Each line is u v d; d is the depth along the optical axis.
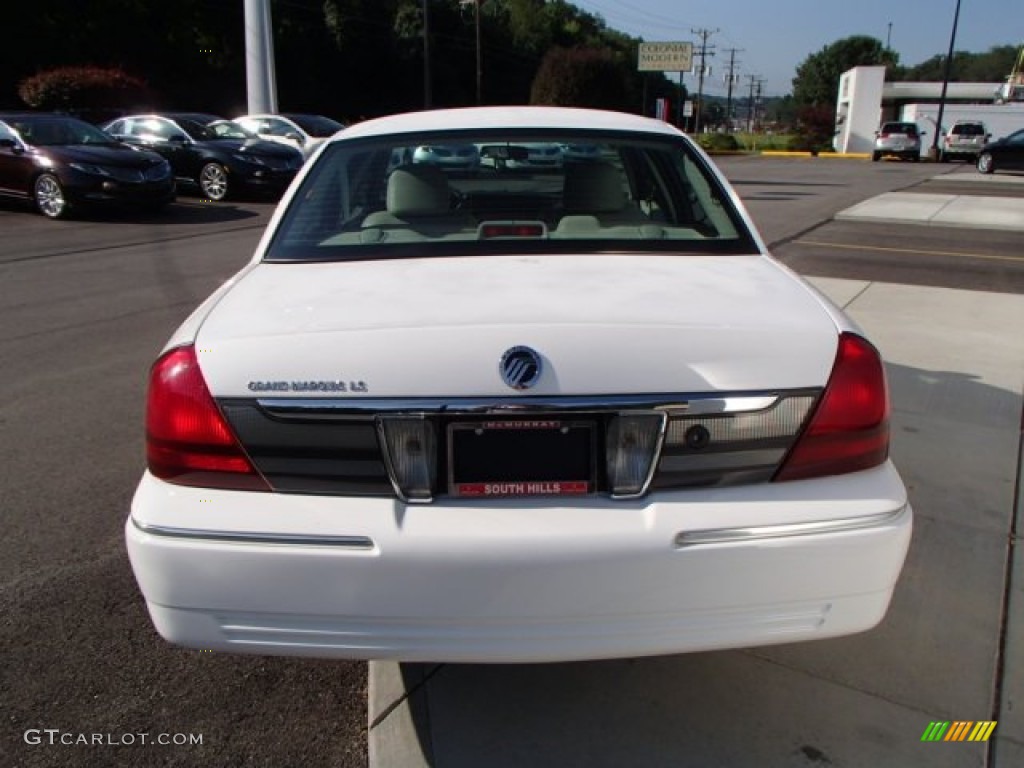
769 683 2.49
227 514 1.91
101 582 3.02
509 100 71.38
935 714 2.36
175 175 16.23
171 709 2.41
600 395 1.89
